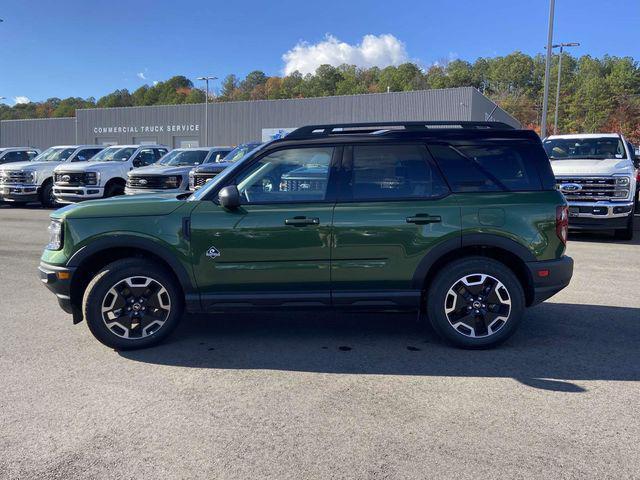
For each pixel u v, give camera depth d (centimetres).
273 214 470
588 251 1006
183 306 497
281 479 291
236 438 334
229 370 444
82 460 310
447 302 482
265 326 563
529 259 476
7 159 2225
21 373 437
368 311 489
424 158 482
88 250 472
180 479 292
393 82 12731
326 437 334
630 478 291
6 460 311
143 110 6084
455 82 12325
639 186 1568
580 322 570
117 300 480
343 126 496
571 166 1122
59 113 12631
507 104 10400
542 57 12462
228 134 5594
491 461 307
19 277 791
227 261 471
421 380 421
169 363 459
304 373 437
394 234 469
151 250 471
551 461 307
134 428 347
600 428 345
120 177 1736
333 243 469
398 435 336
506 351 486
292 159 483
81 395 396
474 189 480
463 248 486
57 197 1711
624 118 8312
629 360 463
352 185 479
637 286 727
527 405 377
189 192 577
